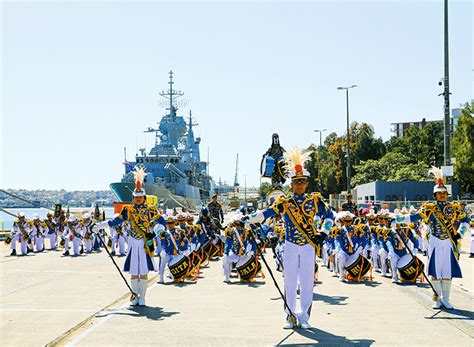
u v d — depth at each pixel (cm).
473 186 5384
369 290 1351
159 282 1520
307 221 928
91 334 880
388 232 1568
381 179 6669
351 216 1502
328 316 1020
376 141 7850
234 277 1638
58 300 1224
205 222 1986
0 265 2025
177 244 1520
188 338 849
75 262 2156
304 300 927
